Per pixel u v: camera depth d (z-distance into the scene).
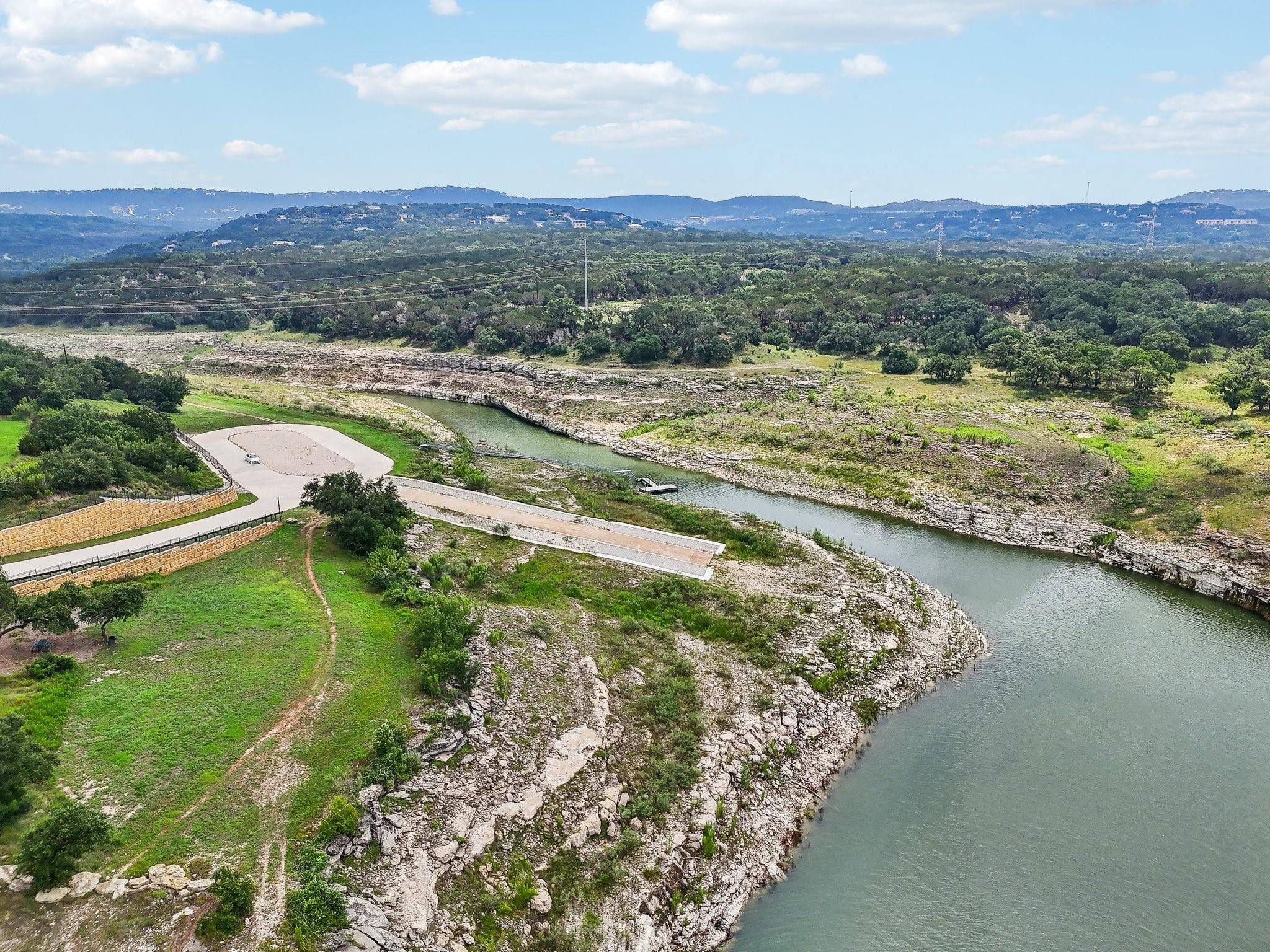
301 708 46.12
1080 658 66.19
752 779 49.22
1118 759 53.41
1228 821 47.91
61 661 46.88
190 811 37.81
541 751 46.47
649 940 38.25
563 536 82.12
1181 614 74.56
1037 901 42.00
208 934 31.81
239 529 71.00
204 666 49.84
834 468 110.56
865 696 59.16
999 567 84.62
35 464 72.94
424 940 34.22
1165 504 91.50
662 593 70.31
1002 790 50.28
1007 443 110.44
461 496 92.50
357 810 38.41
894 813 48.25
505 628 58.72
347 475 77.94
